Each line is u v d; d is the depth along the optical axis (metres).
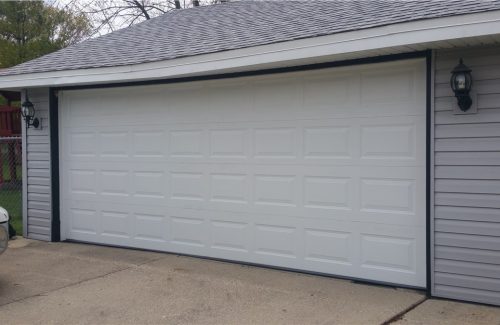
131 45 8.47
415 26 4.95
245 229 6.84
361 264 5.96
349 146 6.03
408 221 5.65
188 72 6.71
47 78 8.06
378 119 5.83
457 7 5.01
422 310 5.00
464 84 4.97
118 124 8.04
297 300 5.38
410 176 5.63
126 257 7.40
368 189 5.91
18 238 8.91
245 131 6.81
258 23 7.54
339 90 6.09
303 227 6.37
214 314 5.05
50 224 8.61
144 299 5.54
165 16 10.46
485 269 5.08
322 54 5.59
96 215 8.32
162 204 7.61
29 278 6.41
